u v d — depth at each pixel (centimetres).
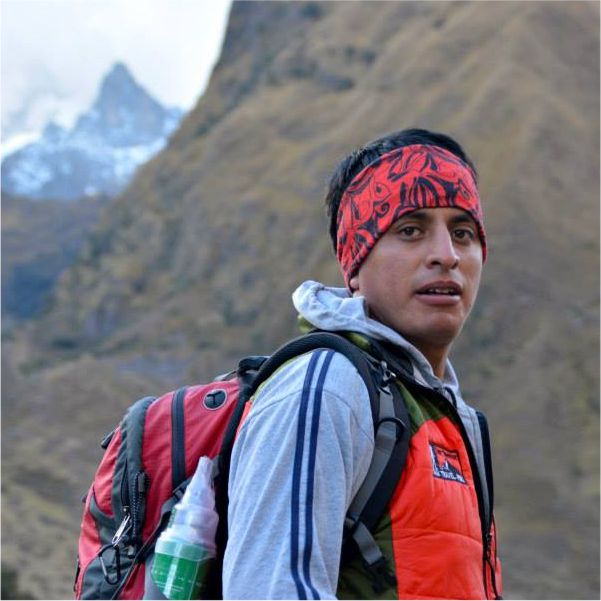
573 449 9506
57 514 8638
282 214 14400
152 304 15075
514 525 8488
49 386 12112
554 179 12875
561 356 10638
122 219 17088
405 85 15288
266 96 17562
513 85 14025
